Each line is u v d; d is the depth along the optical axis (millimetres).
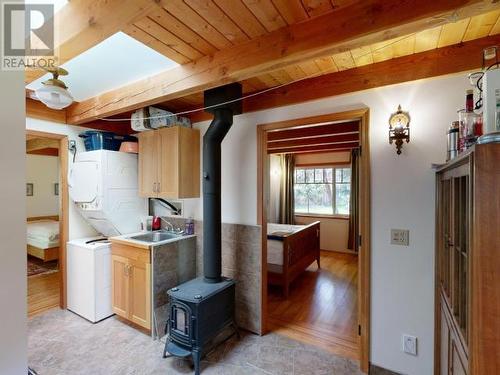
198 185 2996
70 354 2271
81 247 2900
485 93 927
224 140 2812
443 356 1644
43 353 2283
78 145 3152
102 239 3172
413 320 1908
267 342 2469
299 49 1480
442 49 1792
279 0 1299
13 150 560
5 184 545
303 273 4551
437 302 1773
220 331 2305
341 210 6328
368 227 2043
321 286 3943
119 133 3432
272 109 2502
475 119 1197
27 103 2715
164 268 2658
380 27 1267
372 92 2037
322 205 6570
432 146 1832
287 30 1519
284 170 6672
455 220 1286
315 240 4734
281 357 2250
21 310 566
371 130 2039
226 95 2270
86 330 2652
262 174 2582
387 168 1980
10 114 558
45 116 2852
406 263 1928
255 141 2613
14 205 558
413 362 1908
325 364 2164
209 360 2205
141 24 1466
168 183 2838
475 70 1689
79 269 2922
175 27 1505
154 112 2814
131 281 2691
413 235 1901
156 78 2074
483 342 838
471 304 898
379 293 2021
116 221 3041
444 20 1183
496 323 822
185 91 1942
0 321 533
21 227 568
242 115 2686
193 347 2062
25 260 574
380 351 2023
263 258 2598
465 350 1089
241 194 2715
